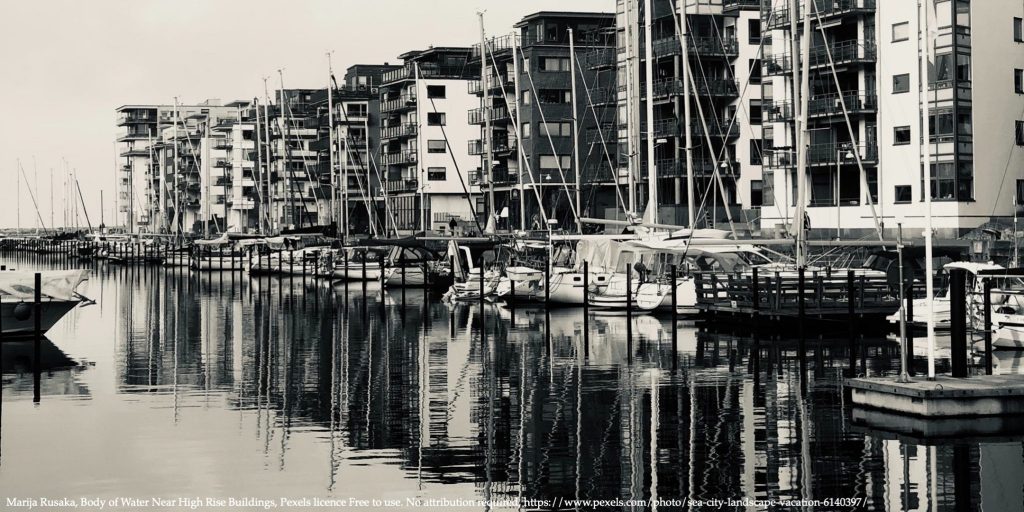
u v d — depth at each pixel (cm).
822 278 4706
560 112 11088
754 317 4647
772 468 2286
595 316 5881
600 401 3102
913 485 2131
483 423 2811
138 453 2500
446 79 12681
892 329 4716
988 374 3069
